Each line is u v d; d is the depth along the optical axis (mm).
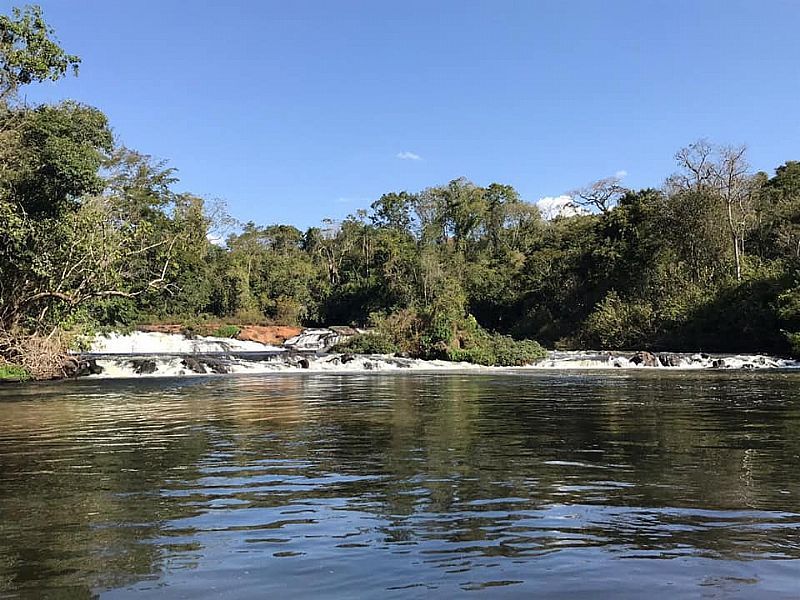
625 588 3607
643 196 50406
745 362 32781
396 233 77375
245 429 10461
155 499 5797
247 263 65625
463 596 3506
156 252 37594
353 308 64312
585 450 8188
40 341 23406
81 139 26766
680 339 39812
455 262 66500
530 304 57125
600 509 5328
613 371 29078
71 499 5820
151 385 21031
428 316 37844
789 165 61281
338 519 5105
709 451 8062
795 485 6172
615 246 48969
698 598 3461
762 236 48031
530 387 19422
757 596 3484
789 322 34406
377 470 7023
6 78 22703
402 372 29203
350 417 11977
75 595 3570
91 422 11539
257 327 53312
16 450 8523
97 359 27922
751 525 4840
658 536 4586
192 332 47031
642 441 8891
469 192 82750
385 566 4004
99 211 26688
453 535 4656
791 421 10930
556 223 76188
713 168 46062
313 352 39375
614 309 44219
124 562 4117
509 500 5660
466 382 22000
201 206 57625
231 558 4184
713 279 43562
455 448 8422
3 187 23047
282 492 6035
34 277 23312
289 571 3930
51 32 22719
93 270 24375
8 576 3875
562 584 3676
